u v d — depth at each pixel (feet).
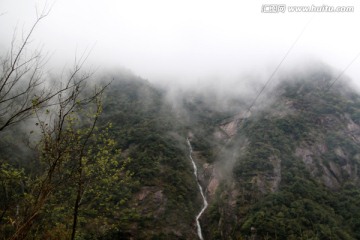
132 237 220.43
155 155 341.82
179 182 313.73
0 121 38.27
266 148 355.15
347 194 287.89
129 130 381.19
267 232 227.81
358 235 218.18
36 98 39.99
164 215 265.34
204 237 269.64
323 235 214.48
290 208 256.11
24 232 41.24
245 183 310.45
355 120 397.60
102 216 80.53
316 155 343.87
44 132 44.45
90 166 61.36
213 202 307.17
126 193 182.91
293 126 390.21
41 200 42.24
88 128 55.77
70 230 73.31
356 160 335.26
